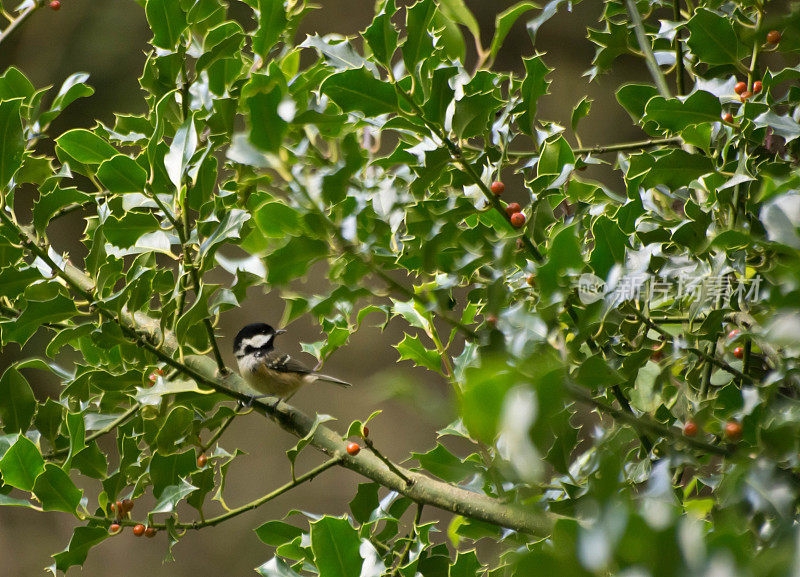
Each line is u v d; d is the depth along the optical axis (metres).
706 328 4.74
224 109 5.99
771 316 4.26
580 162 6.06
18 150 5.28
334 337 6.25
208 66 6.14
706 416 4.64
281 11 6.04
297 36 18.72
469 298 5.29
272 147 3.98
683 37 6.73
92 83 17.84
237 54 6.34
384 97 4.58
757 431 4.34
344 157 4.55
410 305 5.98
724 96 5.39
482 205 5.40
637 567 1.78
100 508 5.58
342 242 4.27
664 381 5.00
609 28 6.56
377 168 6.23
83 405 6.50
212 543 17.20
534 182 4.93
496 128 5.29
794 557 1.73
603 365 4.11
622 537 1.80
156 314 6.93
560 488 5.03
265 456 18.08
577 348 4.60
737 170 4.76
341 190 4.54
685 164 5.11
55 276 5.50
